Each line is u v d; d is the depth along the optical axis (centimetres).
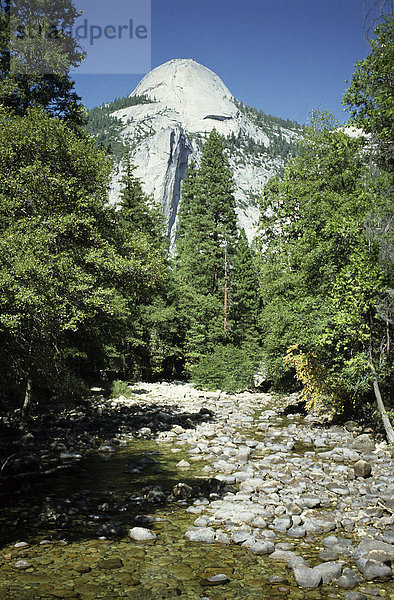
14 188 1380
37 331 1195
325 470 1179
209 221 4800
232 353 3300
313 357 1772
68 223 1381
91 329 1794
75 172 1575
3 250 1156
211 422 1967
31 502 902
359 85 1481
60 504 862
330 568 612
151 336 3947
